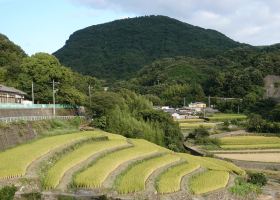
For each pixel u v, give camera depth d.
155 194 61.25
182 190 64.31
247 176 84.75
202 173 78.88
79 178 62.38
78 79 188.88
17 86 122.44
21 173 58.06
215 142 139.12
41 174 61.47
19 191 54.91
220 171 82.00
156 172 73.31
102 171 67.06
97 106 130.50
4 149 70.38
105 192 59.69
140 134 120.81
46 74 124.06
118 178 66.44
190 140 143.50
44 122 95.56
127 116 126.69
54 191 57.88
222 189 67.50
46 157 67.81
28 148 72.50
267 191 72.50
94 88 197.00
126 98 146.38
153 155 86.56
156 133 125.25
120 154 82.12
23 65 124.38
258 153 122.38
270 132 162.00
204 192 64.94
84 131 106.12
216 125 176.12
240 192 67.75
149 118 135.12
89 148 82.25
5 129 72.31
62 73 127.75
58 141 81.06
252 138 146.50
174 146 121.00
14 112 90.00
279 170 99.06
